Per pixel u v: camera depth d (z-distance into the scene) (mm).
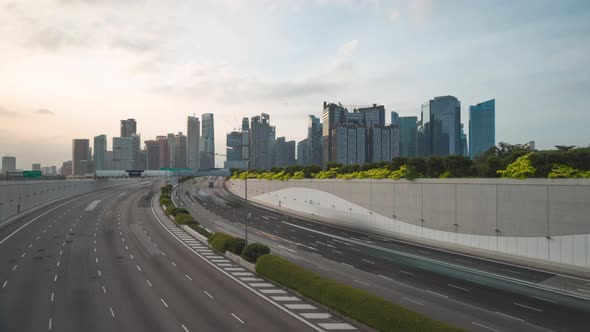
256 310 29156
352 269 41438
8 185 78500
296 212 98938
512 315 27219
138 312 28250
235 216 90688
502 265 42781
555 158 45344
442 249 52594
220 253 51188
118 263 44719
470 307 28922
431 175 65375
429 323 22281
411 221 62625
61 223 75562
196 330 24906
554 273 38812
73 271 40750
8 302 30438
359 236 64500
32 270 41062
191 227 67625
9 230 67625
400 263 44250
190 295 32750
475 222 51375
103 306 29562
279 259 39125
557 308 28719
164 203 102188
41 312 28125
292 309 29578
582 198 39469
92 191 148750
